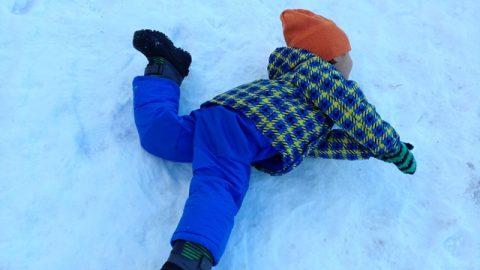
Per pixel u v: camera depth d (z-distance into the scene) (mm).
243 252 1340
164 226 1360
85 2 1788
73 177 1394
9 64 1569
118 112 1548
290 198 1453
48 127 1472
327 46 1483
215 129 1316
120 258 1290
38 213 1319
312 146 1366
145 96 1427
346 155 1421
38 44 1641
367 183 1516
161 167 1457
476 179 1565
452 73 1837
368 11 1991
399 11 2002
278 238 1377
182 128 1385
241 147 1301
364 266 1368
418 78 1813
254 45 1822
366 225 1438
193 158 1317
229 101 1361
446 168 1581
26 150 1415
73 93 1560
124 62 1672
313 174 1511
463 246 1425
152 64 1528
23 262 1242
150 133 1387
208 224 1154
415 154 1606
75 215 1335
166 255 1310
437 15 1999
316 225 1416
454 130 1684
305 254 1361
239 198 1295
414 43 1915
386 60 1855
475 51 1907
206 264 1118
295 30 1534
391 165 1560
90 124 1507
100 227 1326
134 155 1460
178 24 1812
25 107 1492
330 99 1364
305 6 1968
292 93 1392
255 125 1313
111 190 1388
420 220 1466
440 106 1744
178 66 1562
